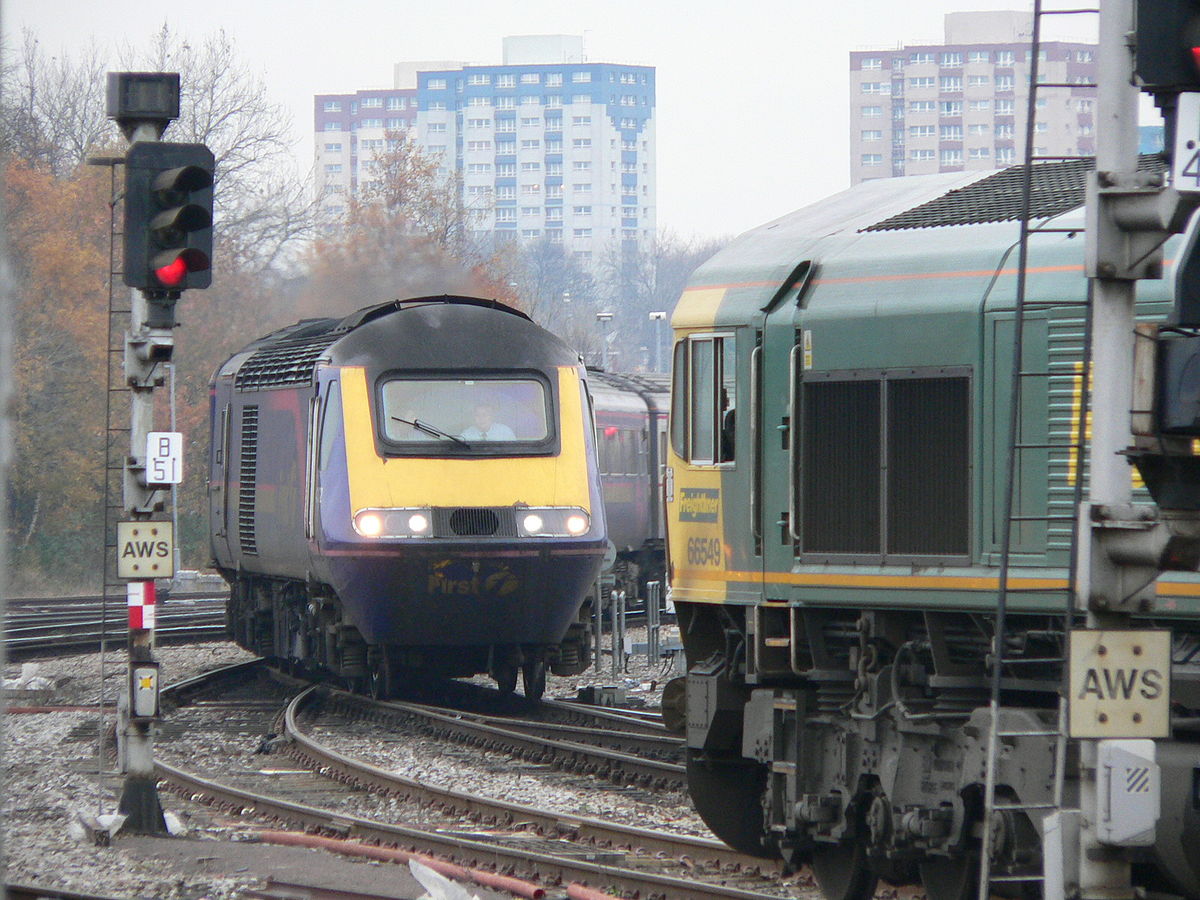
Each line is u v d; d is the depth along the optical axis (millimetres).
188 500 199750
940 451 36219
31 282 182875
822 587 38062
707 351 41781
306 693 83188
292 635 88375
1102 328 23656
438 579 71250
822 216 42000
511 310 77375
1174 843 30688
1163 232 23062
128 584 47031
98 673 97062
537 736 67688
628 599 129250
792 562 39062
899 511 36750
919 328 36531
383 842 46062
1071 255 34594
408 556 70688
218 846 45000
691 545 42250
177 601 161125
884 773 36562
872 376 37281
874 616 37469
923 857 36031
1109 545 23516
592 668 100750
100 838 44875
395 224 193500
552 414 74062
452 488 71812
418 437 72438
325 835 47875
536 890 38438
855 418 37625
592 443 74938
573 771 60375
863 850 38125
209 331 199750
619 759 58531
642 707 80125
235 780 59875
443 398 73125
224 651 112438
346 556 71062
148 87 44188
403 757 64938
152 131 44438
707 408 41750
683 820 50375
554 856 42875
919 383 36531
